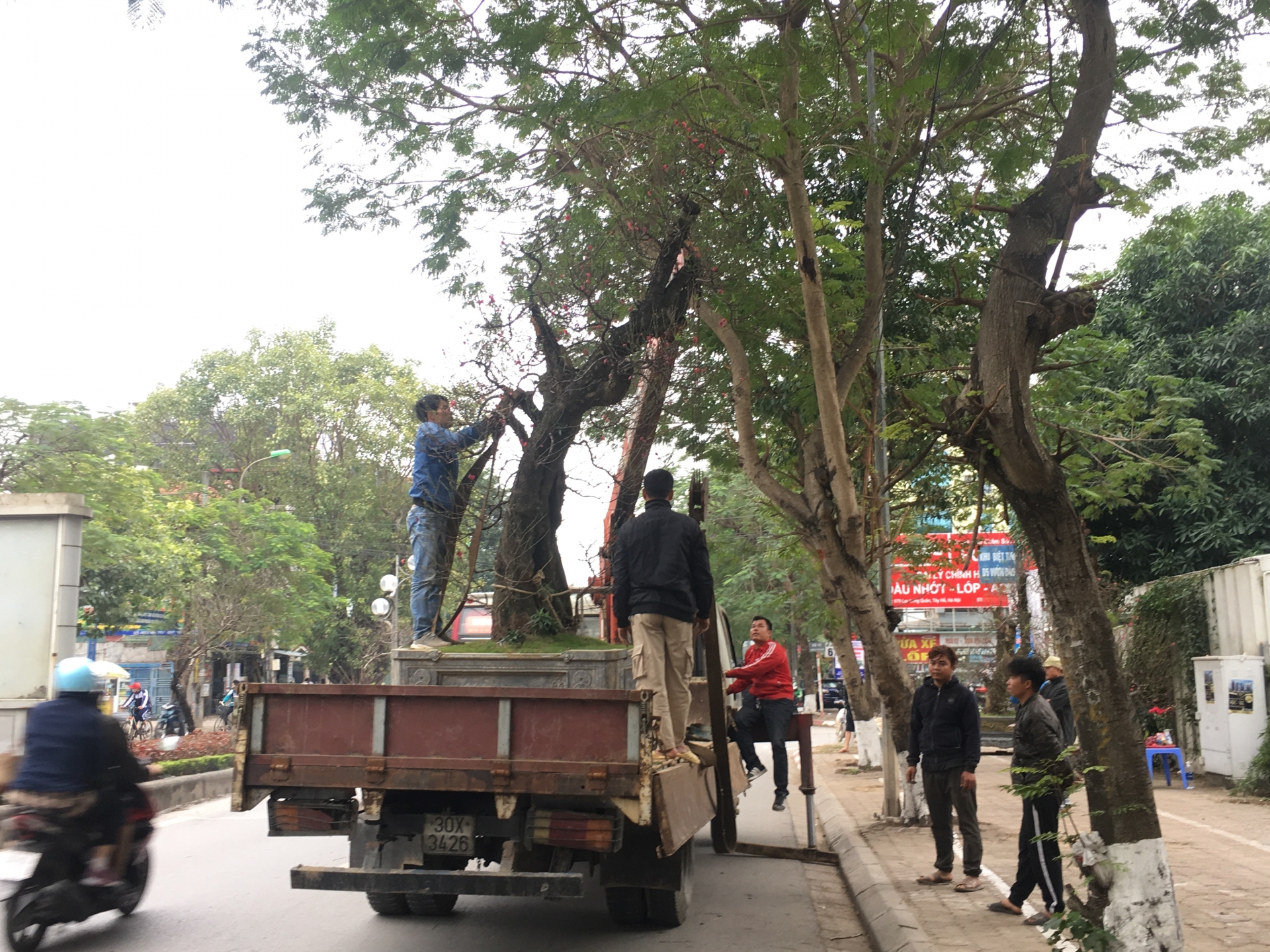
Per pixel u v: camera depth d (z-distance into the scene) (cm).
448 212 1213
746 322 1179
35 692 1345
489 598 919
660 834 612
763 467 1187
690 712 875
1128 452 1616
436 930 748
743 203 1155
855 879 902
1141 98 937
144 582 2766
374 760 591
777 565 2789
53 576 1368
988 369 590
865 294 1180
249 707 610
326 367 4919
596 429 920
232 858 1045
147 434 4978
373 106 1170
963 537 1922
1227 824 1161
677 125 1057
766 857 1088
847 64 986
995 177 941
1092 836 560
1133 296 2061
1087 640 567
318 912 802
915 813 1203
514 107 1071
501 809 582
